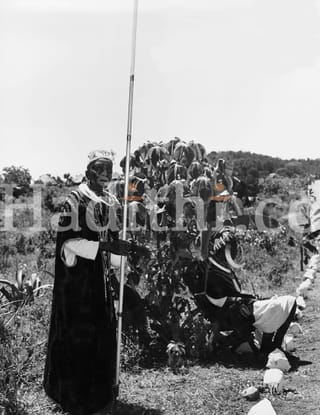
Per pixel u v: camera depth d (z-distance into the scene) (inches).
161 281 228.8
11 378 181.2
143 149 233.1
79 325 171.9
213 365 224.2
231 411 181.8
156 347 229.3
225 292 227.6
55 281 175.2
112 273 219.0
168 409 182.7
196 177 226.7
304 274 391.5
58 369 173.0
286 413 179.5
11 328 207.6
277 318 222.8
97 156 178.2
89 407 171.6
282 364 217.9
